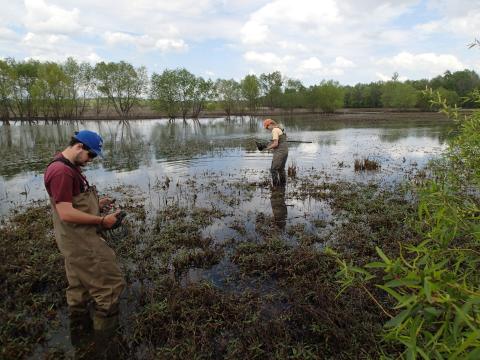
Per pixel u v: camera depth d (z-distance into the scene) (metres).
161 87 60.50
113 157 16.42
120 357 3.47
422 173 11.14
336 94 69.31
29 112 52.09
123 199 8.88
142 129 36.41
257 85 73.81
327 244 5.92
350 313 3.83
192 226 6.74
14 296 4.44
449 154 3.71
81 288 3.94
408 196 8.52
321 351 3.44
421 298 1.66
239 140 23.44
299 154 16.69
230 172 12.60
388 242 5.78
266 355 3.44
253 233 6.54
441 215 2.44
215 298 4.26
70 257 3.68
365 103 87.31
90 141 3.61
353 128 33.25
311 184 10.36
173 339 3.59
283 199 8.85
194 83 61.03
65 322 4.00
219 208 8.14
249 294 4.38
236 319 3.93
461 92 72.50
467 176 3.46
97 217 3.68
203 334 3.60
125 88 61.62
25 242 6.00
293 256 5.25
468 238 3.73
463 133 3.38
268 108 86.38
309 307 3.98
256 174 12.18
